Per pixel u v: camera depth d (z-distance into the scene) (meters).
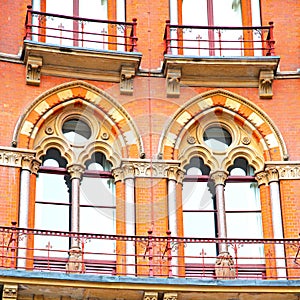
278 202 30.88
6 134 30.41
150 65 32.12
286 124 31.72
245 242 29.27
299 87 32.09
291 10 33.03
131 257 30.03
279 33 32.78
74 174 30.86
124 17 32.81
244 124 31.86
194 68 31.67
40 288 27.83
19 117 30.67
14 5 31.95
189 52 32.62
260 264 30.66
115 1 32.91
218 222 30.88
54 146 31.11
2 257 28.34
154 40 32.44
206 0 33.28
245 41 31.89
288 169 31.11
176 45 32.50
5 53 31.27
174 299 28.19
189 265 30.55
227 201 31.50
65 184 31.05
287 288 28.39
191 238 29.09
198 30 32.88
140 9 32.75
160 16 32.75
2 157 30.06
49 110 31.11
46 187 30.84
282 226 30.66
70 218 30.62
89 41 31.39
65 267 30.02
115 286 28.02
